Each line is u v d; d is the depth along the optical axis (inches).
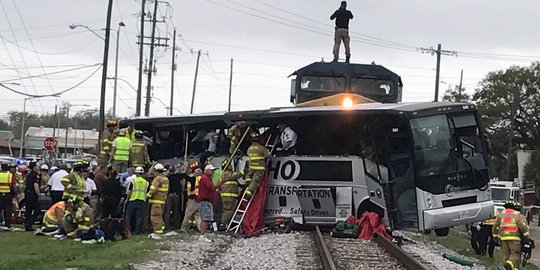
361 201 810.2
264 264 579.5
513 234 698.8
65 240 728.3
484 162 799.7
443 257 731.4
